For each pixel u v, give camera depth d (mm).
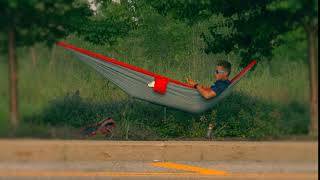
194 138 20688
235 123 20031
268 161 7062
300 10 8609
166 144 17641
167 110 21953
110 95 20438
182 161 16984
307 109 7547
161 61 21781
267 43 15953
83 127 16516
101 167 12984
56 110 9477
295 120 7418
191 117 21703
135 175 13273
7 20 8781
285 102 7859
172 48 21922
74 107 15922
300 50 8523
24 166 8273
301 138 7020
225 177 12383
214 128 20750
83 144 12930
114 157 16406
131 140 19359
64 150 9484
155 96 20281
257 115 15789
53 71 9562
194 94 20438
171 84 20312
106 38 22047
